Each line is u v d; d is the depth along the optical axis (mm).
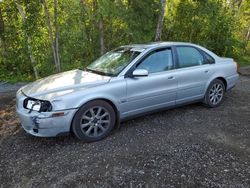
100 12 9469
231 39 13375
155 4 9898
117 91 4504
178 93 5281
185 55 5461
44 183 3346
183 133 4613
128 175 3424
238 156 3832
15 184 3361
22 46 10797
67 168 3639
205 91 5758
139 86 4730
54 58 9984
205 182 3240
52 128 4047
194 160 3730
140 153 3953
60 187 3248
